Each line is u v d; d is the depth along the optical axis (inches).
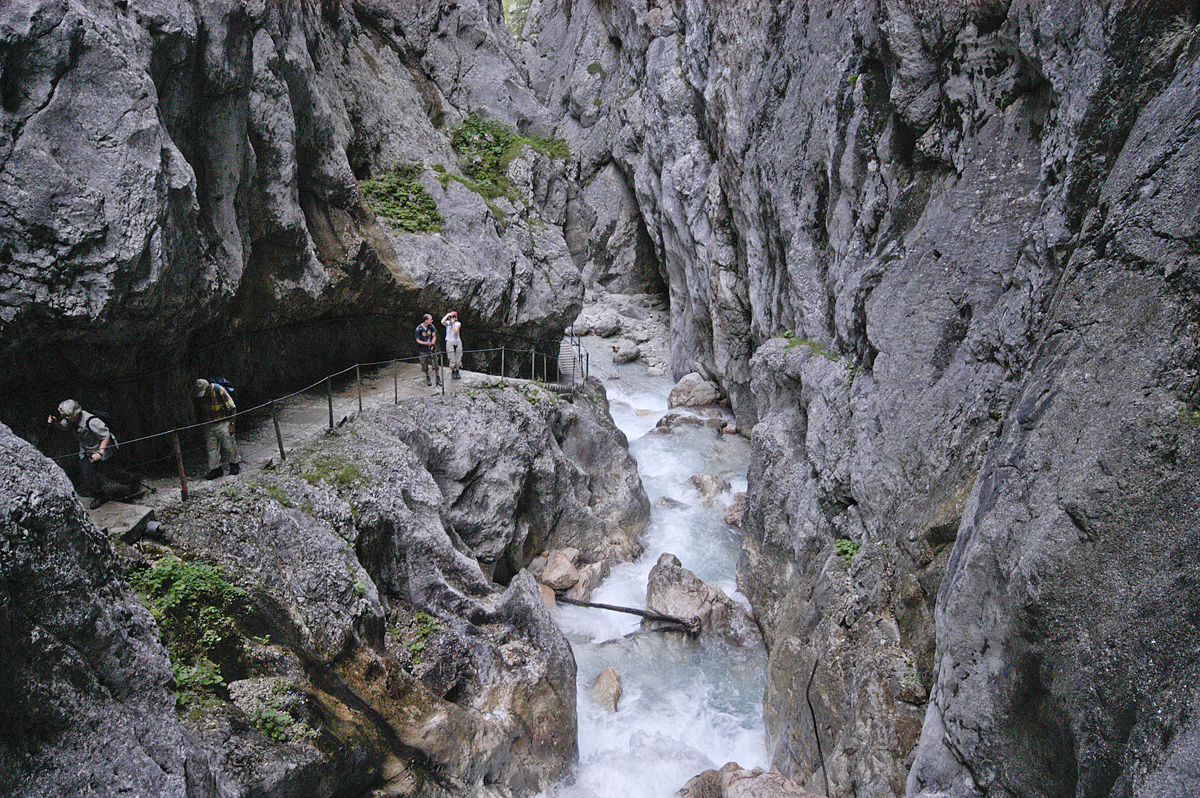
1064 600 210.4
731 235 870.4
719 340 897.5
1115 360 221.5
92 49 289.0
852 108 527.5
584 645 504.4
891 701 335.6
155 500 336.8
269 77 438.9
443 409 506.3
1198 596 167.9
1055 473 231.1
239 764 236.2
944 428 369.1
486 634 394.0
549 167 879.1
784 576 521.0
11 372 295.6
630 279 1409.9
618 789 398.0
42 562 188.7
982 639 252.8
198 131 374.3
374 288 570.9
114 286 300.7
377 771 293.4
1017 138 361.4
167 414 388.5
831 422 489.1
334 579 333.7
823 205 594.6
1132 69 265.6
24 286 279.4
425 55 804.0
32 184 275.3
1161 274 212.5
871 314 446.3
